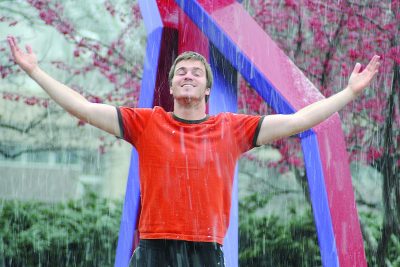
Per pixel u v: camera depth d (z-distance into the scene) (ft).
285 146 65.87
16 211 73.97
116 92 69.21
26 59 21.24
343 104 21.36
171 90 22.03
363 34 62.08
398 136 61.11
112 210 77.00
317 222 27.73
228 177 21.18
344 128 64.64
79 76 74.79
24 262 72.33
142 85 31.35
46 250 73.15
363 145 64.23
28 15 72.43
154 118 21.42
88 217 75.92
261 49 29.76
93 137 89.81
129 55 69.72
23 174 97.86
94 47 67.56
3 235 72.74
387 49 61.41
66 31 67.05
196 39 31.01
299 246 73.56
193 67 21.66
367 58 61.72
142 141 21.29
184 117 21.56
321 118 21.34
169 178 20.57
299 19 63.00
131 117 21.49
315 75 63.00
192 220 20.34
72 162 99.09
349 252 27.61
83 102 21.40
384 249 63.82
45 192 98.27
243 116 21.90
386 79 61.52
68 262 73.61
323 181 27.81
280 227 74.43
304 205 75.15
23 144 87.71
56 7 67.82
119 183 100.17
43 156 98.32
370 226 74.28
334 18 62.64
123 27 73.15
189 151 20.76
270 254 73.46
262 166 80.23
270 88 28.91
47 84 21.25
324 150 28.12
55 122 85.76
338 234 27.58
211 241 20.39
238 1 32.27
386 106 61.98
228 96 30.68
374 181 79.77
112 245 75.00
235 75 31.01
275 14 63.26
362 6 62.18
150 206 20.65
